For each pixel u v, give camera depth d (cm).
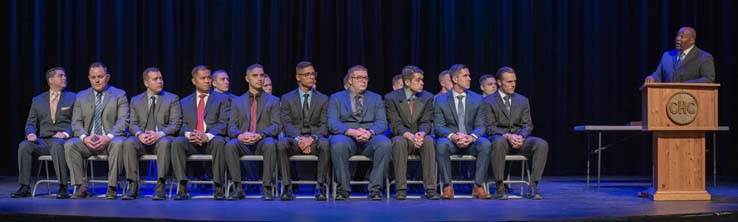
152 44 798
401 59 814
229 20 808
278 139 530
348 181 509
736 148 820
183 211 421
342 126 523
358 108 533
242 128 543
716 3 823
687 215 407
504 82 560
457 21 815
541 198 511
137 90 800
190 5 809
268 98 550
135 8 797
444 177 517
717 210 425
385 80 816
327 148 509
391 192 573
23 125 805
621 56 830
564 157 825
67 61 794
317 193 506
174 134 543
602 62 830
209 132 542
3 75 804
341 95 539
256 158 516
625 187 632
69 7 794
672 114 488
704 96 491
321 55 804
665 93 489
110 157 514
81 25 794
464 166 641
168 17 799
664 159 499
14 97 798
